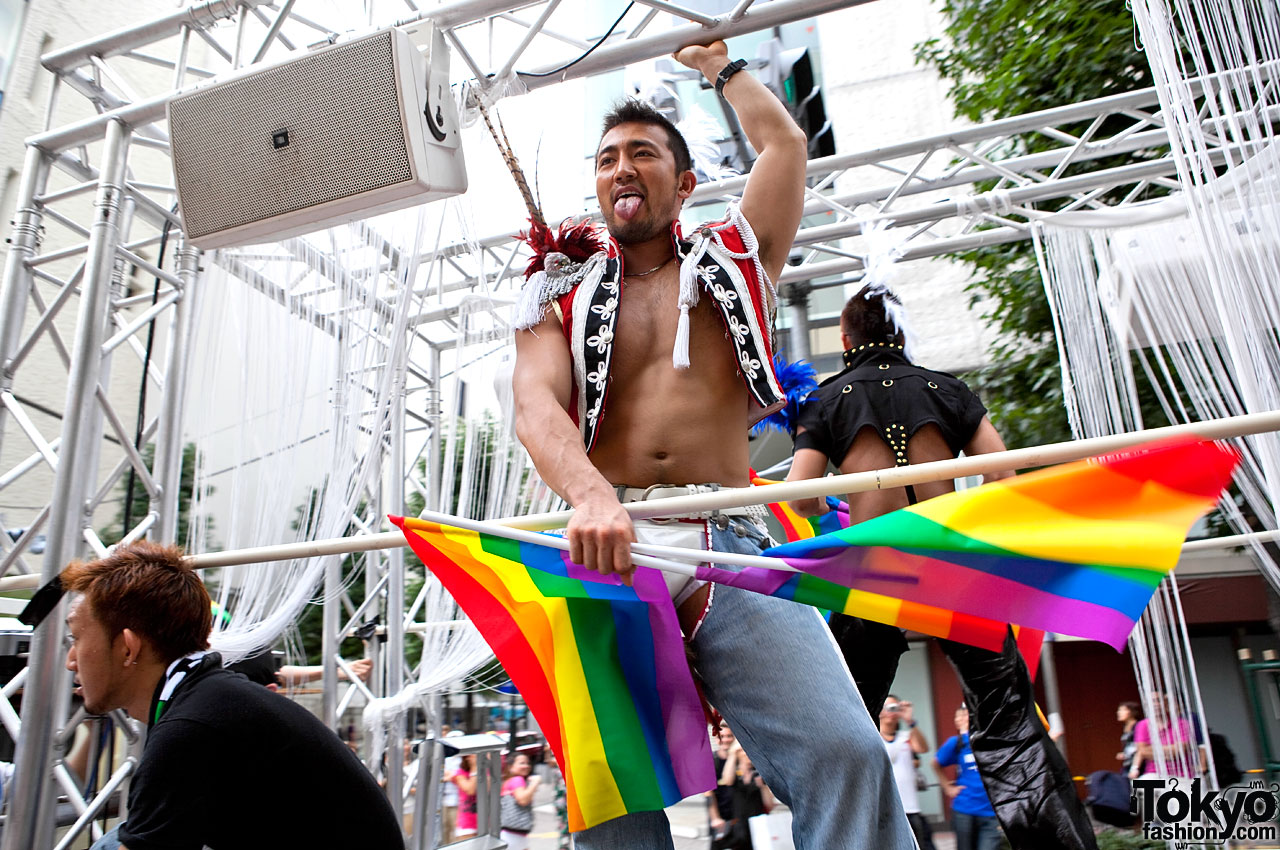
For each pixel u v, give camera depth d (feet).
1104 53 21.54
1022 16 23.93
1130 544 4.55
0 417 14.01
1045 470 4.88
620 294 5.47
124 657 6.72
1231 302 8.80
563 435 4.78
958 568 4.76
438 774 19.63
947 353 31.42
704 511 5.10
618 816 4.65
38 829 11.19
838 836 4.42
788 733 4.64
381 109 11.14
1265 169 9.03
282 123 11.55
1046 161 18.52
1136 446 4.82
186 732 5.92
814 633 4.95
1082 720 28.14
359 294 15.80
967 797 17.29
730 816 17.62
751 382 5.28
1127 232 15.60
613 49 12.52
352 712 24.80
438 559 5.50
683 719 4.98
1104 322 16.60
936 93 35.19
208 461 14.84
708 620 5.02
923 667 30.81
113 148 13.70
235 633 14.23
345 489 15.15
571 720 4.76
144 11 34.83
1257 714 24.82
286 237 12.19
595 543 4.28
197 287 15.20
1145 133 17.66
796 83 20.42
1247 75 9.52
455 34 12.53
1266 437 9.15
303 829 6.16
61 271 31.42
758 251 5.86
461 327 18.33
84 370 12.86
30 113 30.89
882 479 4.98
